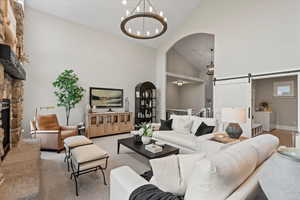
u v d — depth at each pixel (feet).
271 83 22.50
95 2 14.12
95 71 17.47
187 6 17.56
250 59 14.01
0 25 5.49
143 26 17.78
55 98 14.89
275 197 2.46
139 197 3.31
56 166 9.27
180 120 13.16
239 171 3.28
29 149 7.91
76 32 16.11
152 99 21.97
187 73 30.48
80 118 16.39
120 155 11.10
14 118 8.97
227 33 15.52
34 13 13.75
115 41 19.06
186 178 4.12
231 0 15.26
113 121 17.48
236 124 9.29
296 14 11.76
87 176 8.13
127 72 20.24
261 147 4.52
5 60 5.08
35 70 13.88
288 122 21.20
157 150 8.72
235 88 14.89
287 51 12.12
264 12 13.25
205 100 31.55
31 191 4.58
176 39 20.35
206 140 9.04
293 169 2.41
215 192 2.93
